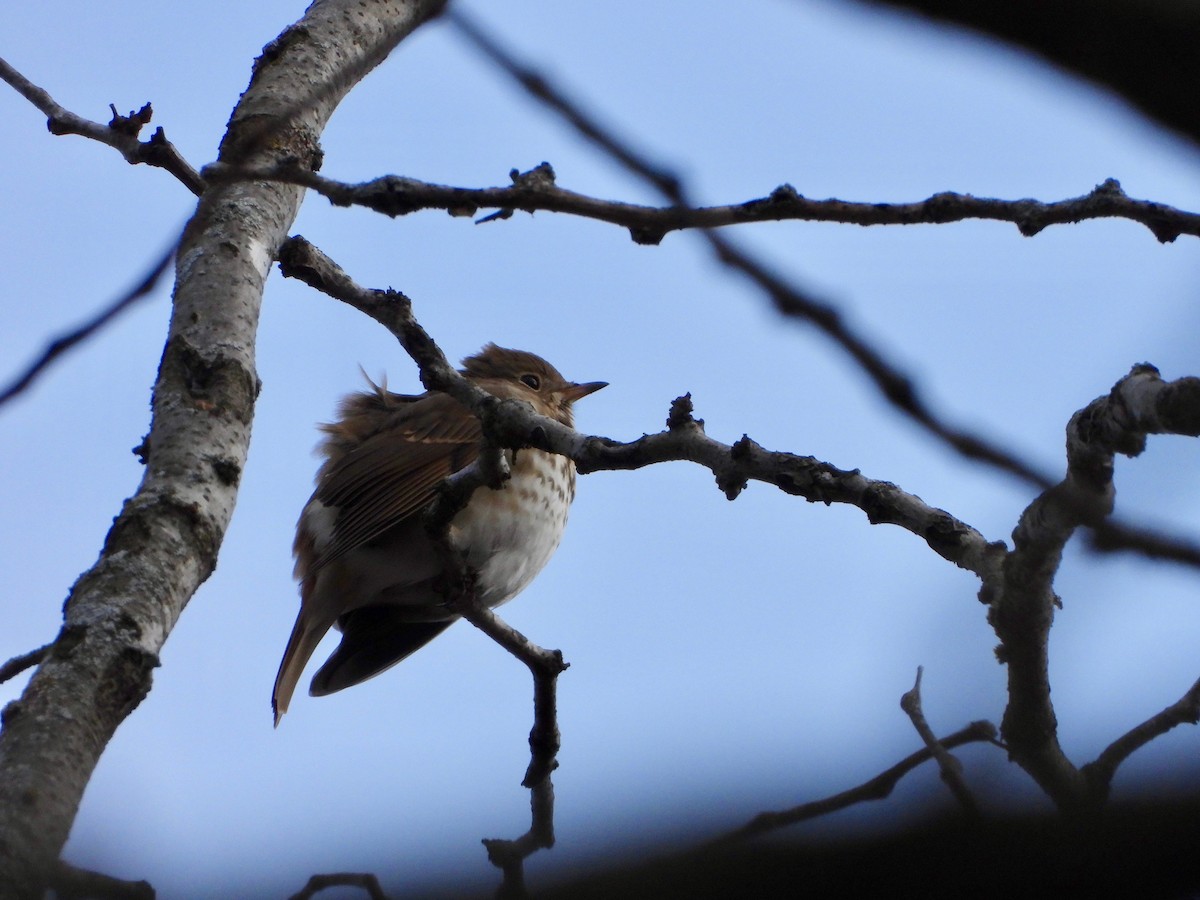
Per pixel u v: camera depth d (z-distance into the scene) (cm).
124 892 659
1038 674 651
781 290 538
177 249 719
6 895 527
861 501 732
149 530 694
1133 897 509
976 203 679
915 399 527
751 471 766
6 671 859
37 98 943
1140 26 436
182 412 759
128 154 918
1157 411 559
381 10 1029
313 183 687
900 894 543
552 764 1075
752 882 546
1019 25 447
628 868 577
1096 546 524
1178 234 680
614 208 650
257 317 831
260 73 973
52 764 578
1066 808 546
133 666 634
